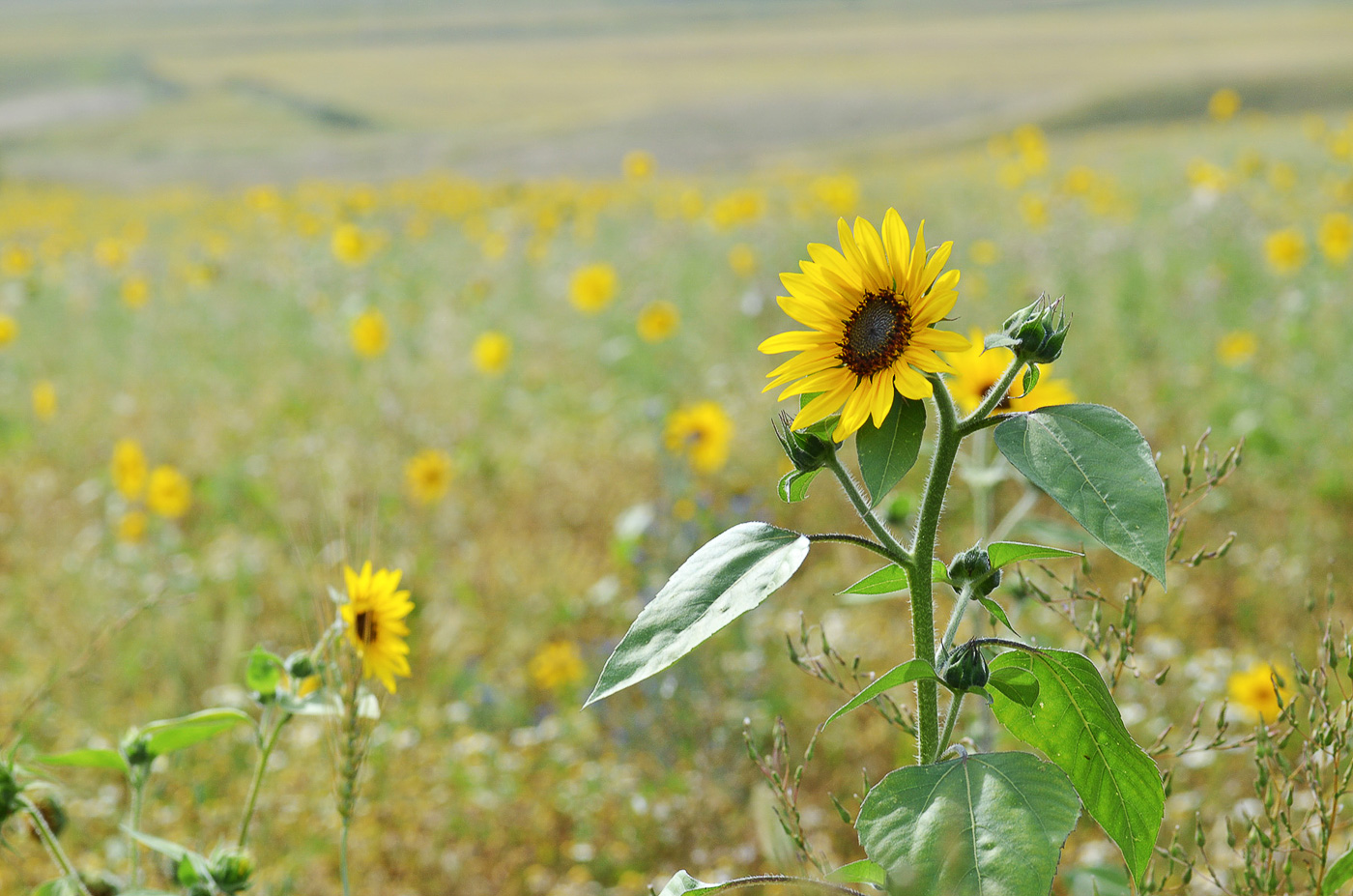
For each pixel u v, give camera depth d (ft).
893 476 4.12
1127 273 29.35
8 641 14.40
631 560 15.16
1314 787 5.35
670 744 12.32
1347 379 19.85
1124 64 226.79
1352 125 55.01
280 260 40.09
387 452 20.76
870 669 13.21
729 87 227.20
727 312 29.09
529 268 37.73
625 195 58.85
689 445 15.85
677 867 10.94
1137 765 4.34
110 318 33.50
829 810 11.46
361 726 6.29
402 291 32.07
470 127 187.01
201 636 14.44
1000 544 4.41
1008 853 3.50
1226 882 7.84
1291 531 15.84
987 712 8.48
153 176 132.57
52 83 274.36
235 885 5.98
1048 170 64.18
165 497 16.75
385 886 10.73
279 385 25.57
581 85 247.29
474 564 16.90
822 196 42.29
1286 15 340.80
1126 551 3.58
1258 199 38.60
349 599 6.57
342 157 146.10
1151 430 19.02
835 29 382.83
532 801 11.98
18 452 22.65
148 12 527.81
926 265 4.10
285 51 356.59
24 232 55.01
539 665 14.23
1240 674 11.86
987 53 277.44
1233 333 23.15
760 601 3.87
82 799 11.41
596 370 26.55
